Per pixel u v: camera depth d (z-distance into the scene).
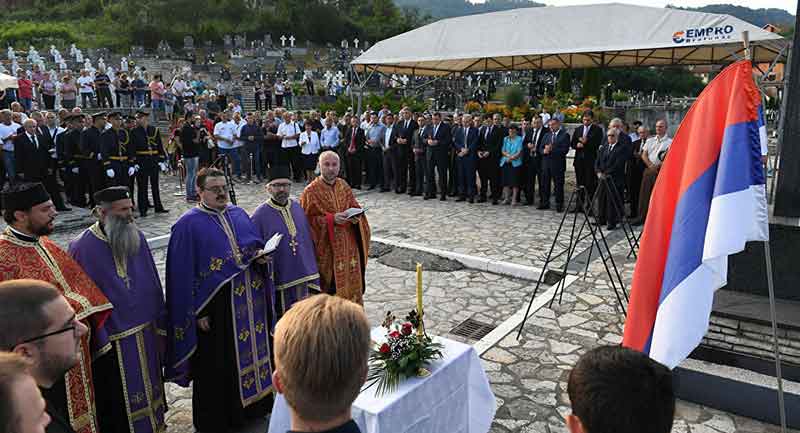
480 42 13.66
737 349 4.59
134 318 3.86
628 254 8.73
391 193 15.02
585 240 9.89
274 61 58.34
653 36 11.63
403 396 3.24
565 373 5.15
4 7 78.25
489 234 10.44
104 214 3.83
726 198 3.41
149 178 12.95
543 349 5.62
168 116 26.28
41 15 77.31
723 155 3.47
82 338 3.44
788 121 4.82
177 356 4.14
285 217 4.88
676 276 3.51
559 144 12.05
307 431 1.60
